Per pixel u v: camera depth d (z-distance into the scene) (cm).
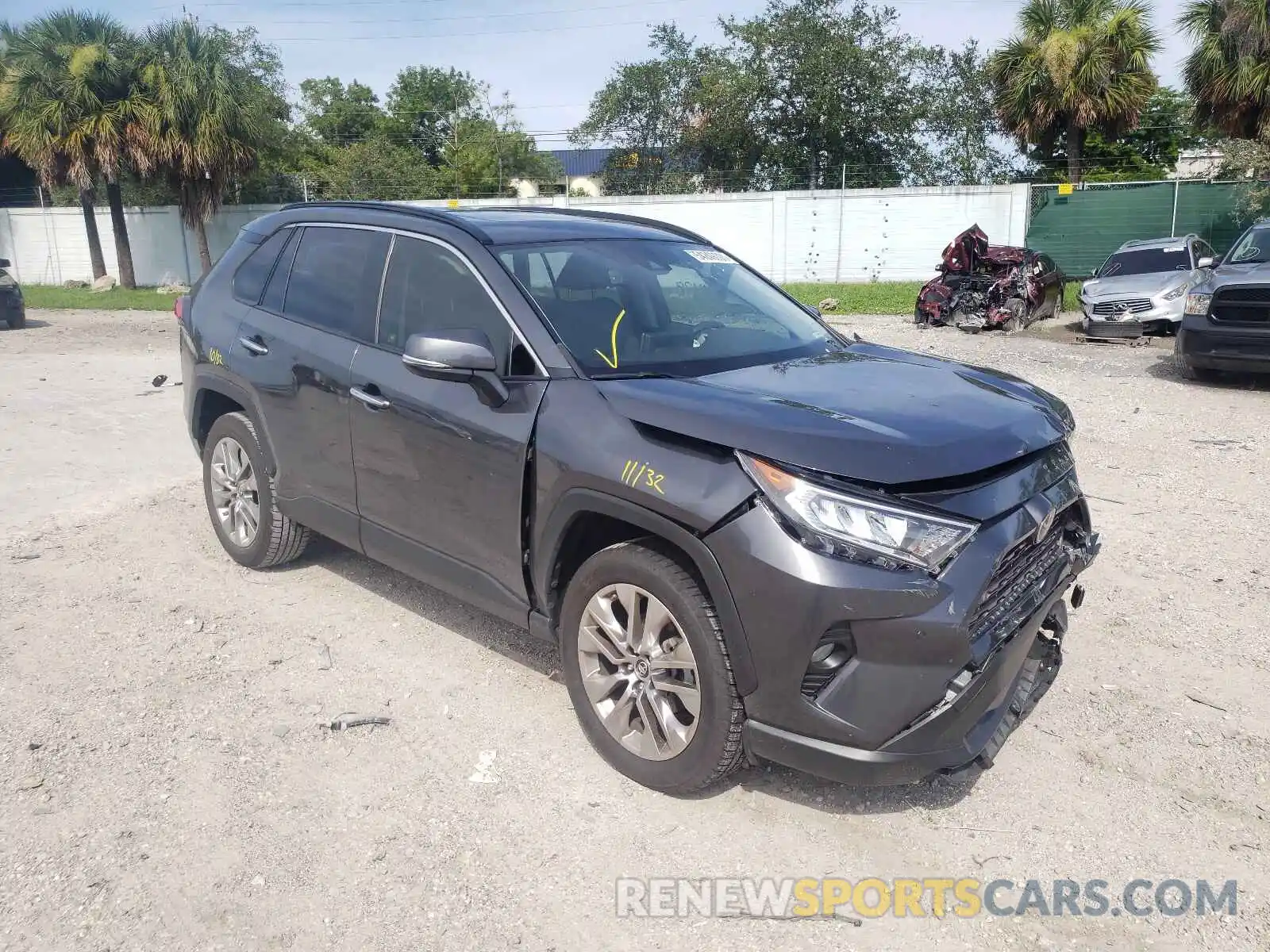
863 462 281
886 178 3622
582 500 324
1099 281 1600
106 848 301
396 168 3844
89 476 711
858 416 309
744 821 319
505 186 4378
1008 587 309
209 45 2650
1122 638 448
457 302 390
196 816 318
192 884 287
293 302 470
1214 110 2256
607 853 303
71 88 2561
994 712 319
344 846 304
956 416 319
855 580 275
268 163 3522
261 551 505
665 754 321
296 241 485
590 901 282
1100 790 336
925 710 283
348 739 364
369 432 409
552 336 358
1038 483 319
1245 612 473
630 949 265
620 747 336
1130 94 2573
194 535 583
